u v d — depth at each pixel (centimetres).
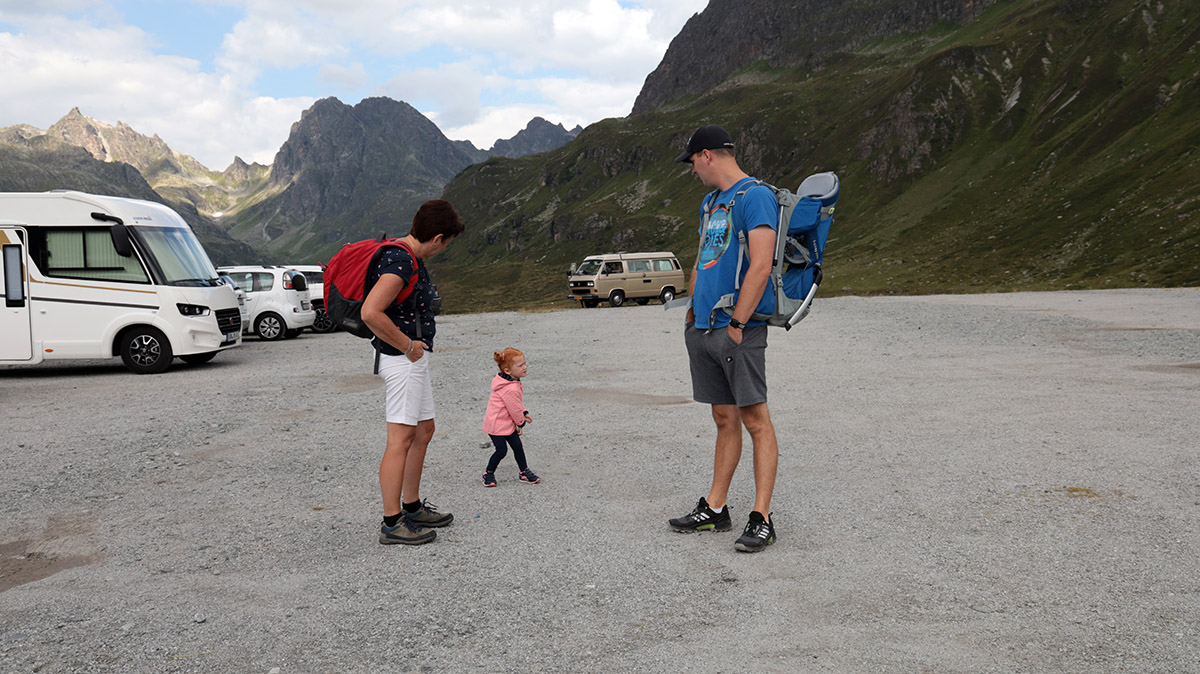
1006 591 316
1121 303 2189
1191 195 7775
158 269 1237
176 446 666
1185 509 414
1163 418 655
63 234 1218
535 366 1196
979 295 3294
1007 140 12838
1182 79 10688
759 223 373
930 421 689
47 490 529
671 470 549
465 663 268
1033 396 794
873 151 14825
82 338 1220
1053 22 15025
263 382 1090
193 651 283
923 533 395
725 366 387
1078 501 438
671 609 311
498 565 369
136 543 416
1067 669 250
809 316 2089
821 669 255
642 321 2230
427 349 415
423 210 415
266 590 344
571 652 274
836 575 342
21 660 277
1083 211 8994
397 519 407
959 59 15038
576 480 531
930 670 252
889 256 10288
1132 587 315
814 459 567
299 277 721
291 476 560
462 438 688
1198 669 246
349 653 278
